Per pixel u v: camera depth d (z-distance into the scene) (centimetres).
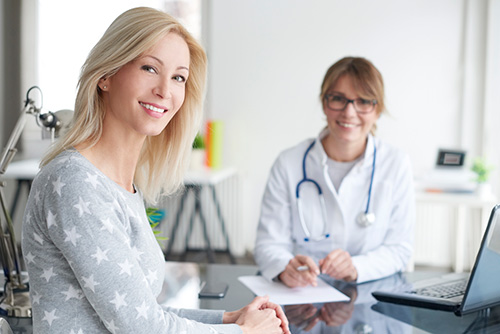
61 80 439
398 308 141
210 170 418
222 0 445
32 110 149
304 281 157
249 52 446
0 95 427
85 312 96
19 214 422
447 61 422
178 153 128
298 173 200
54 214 92
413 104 429
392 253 184
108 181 101
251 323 116
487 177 354
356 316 134
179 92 109
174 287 156
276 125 449
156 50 104
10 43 429
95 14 437
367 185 195
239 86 449
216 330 107
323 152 195
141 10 105
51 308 95
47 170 97
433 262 434
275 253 178
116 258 93
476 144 422
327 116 192
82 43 438
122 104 105
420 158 431
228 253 454
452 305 137
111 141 107
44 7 435
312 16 435
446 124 427
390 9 426
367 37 430
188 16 455
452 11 419
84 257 91
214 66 450
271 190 200
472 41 416
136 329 94
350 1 430
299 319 132
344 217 193
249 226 462
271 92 446
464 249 427
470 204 342
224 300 145
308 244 198
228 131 454
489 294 136
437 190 355
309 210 197
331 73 189
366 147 195
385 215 194
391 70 429
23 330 124
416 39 425
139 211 110
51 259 96
